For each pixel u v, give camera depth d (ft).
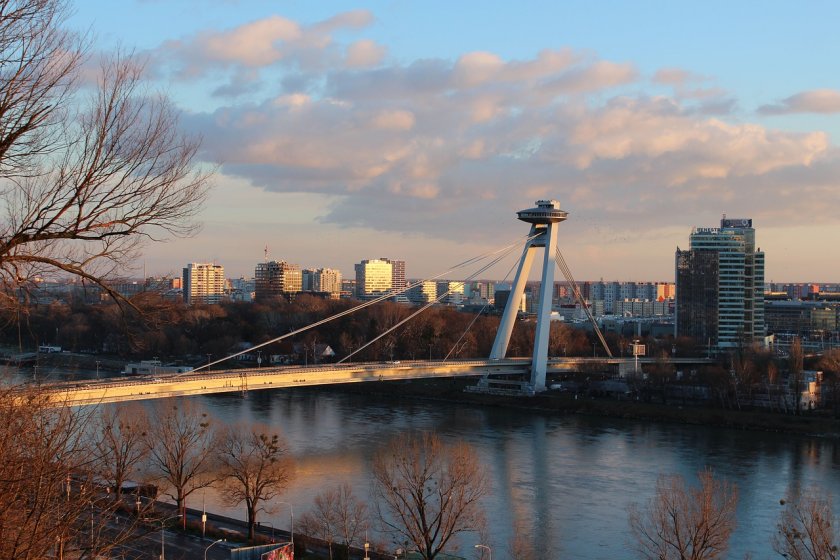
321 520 350.23
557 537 366.43
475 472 388.78
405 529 362.94
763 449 595.47
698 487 456.86
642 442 619.67
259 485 368.68
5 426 100.83
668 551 337.72
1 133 91.81
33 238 94.22
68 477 111.34
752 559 338.95
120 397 516.73
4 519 96.27
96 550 116.98
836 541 348.59
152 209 100.63
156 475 415.85
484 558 332.80
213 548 313.32
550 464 525.34
